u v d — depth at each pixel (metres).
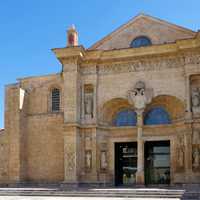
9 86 42.69
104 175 38.78
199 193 28.91
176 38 38.81
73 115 38.50
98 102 39.72
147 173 39.31
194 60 36.62
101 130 39.75
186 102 36.31
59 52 39.75
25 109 42.66
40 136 41.72
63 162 40.16
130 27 40.66
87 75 40.25
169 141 38.97
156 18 39.94
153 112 39.88
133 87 38.75
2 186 40.62
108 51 39.66
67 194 31.92
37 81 43.34
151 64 38.66
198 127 35.69
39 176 40.94
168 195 29.56
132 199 28.08
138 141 37.97
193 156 35.44
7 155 41.31
